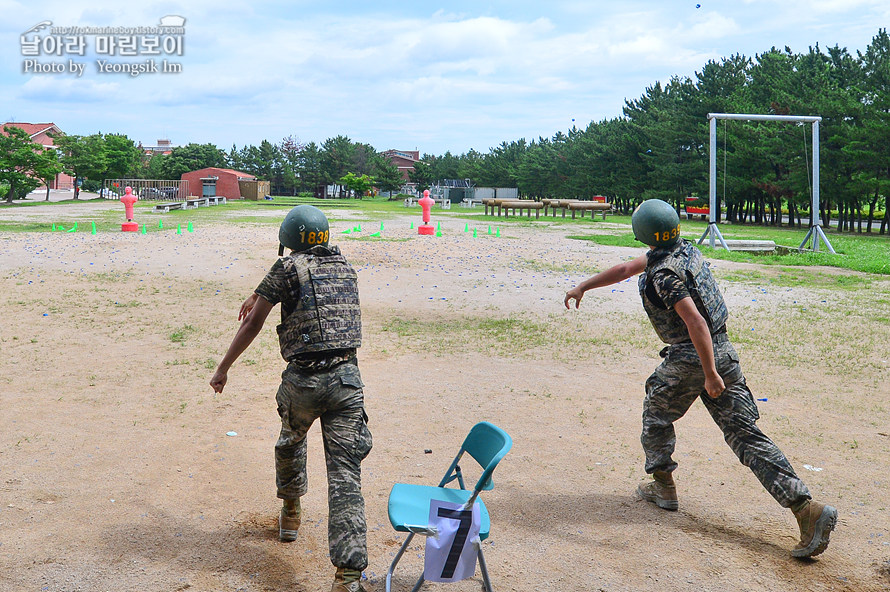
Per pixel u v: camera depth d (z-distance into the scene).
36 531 4.03
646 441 4.48
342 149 115.38
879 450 5.60
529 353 8.94
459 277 15.73
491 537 4.09
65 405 6.50
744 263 19.78
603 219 44.09
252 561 3.75
